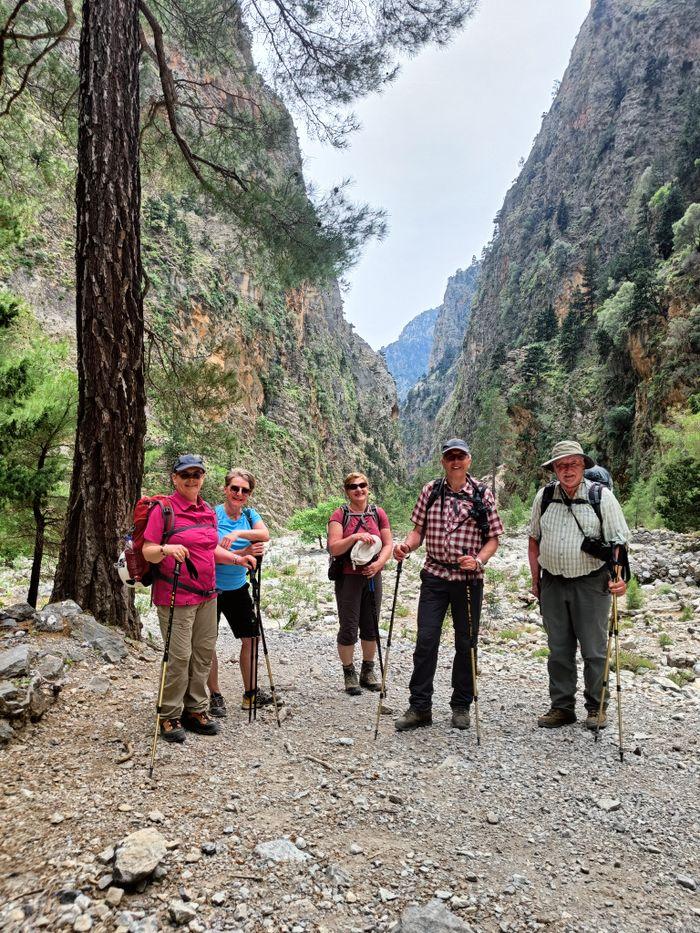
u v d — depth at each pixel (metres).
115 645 5.26
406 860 2.76
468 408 146.50
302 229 9.09
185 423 8.02
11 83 8.84
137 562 3.90
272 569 16.06
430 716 4.62
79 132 6.04
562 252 133.75
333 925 2.28
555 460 4.53
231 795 3.21
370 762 3.85
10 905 2.19
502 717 4.91
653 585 12.25
